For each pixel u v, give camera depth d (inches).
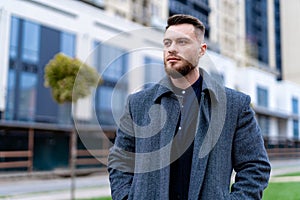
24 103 623.2
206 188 47.9
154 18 981.2
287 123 1219.9
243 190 50.6
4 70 579.2
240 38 1470.2
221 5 1380.4
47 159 643.5
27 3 607.8
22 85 621.3
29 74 629.3
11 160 614.5
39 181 492.7
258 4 1720.0
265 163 51.9
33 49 631.2
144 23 952.3
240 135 51.9
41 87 644.7
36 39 631.8
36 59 637.3
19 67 614.9
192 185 47.9
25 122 605.6
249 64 1497.3
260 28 1717.5
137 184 49.9
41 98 644.7
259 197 51.2
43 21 632.4
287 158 1023.6
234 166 53.3
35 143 641.6
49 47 643.5
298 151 1068.5
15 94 611.8
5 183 469.7
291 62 1800.0
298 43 1801.2
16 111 613.0
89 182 456.4
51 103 645.3
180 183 49.6
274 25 1817.2
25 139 636.1
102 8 827.4
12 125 583.5
